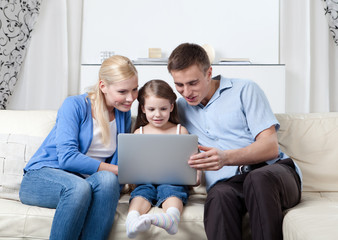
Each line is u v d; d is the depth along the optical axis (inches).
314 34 118.0
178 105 69.5
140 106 69.6
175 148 56.4
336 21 114.7
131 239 53.8
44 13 118.6
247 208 50.3
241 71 110.7
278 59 121.3
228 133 63.6
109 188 52.8
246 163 57.3
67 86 120.3
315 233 42.0
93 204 52.7
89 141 62.7
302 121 73.0
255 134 61.4
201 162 55.7
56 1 119.4
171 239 53.8
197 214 55.1
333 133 71.7
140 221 48.0
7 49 108.3
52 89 119.8
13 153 68.4
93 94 66.0
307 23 118.3
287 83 120.2
